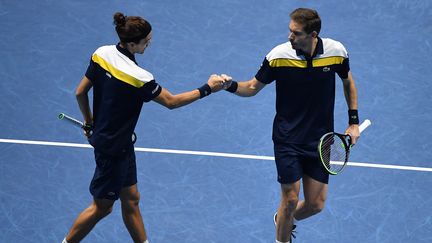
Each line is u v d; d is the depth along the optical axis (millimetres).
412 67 19078
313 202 13273
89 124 13133
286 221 13195
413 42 19906
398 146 16656
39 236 14031
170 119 17250
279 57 12461
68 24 20078
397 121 17391
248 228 14461
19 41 19422
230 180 15609
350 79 13148
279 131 12906
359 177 15766
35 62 18781
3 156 15930
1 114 17125
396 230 14477
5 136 16516
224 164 16016
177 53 19328
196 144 16578
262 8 20984
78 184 15352
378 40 19922
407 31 20266
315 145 12852
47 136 16594
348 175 15812
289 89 12633
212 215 14727
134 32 11781
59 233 14156
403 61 19266
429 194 15352
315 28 12055
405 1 21281
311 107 12688
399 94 18219
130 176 12922
